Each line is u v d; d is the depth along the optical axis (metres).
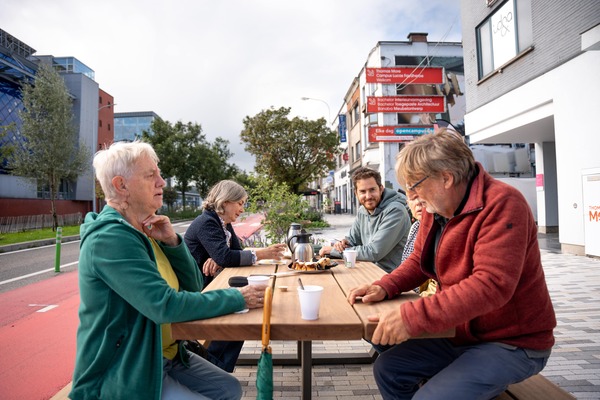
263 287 1.72
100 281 1.46
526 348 1.50
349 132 33.19
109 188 1.71
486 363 1.49
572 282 5.80
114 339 1.45
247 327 1.46
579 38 8.05
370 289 1.85
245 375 3.03
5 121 26.06
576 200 8.33
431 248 1.80
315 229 18.98
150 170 1.76
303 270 2.62
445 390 1.48
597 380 2.70
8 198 23.86
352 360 3.19
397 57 21.45
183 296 1.47
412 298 1.87
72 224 25.91
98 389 1.45
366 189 3.31
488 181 1.59
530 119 9.78
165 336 1.68
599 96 7.66
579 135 8.15
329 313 1.61
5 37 29.25
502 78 10.75
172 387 1.63
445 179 1.59
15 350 3.90
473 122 12.34
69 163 22.91
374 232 3.40
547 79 8.98
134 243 1.48
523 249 1.41
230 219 3.37
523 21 9.90
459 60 21.47
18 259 10.70
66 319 4.95
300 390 2.74
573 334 3.61
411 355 1.79
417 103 16.12
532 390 1.75
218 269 3.24
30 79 27.23
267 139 22.47
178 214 42.34
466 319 1.38
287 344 3.67
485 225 1.47
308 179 23.98
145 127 85.25
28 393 3.00
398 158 1.74
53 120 22.25
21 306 5.61
